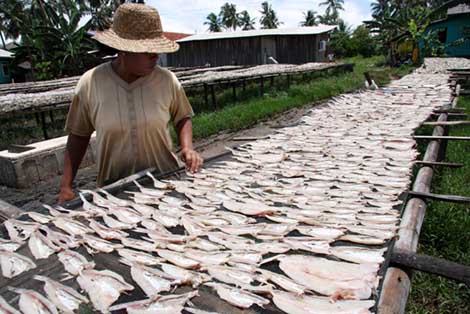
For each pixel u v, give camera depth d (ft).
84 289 4.18
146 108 7.57
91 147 21.94
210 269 4.50
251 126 31.40
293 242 5.17
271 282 4.28
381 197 7.07
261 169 9.24
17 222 5.82
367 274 4.30
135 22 6.57
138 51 6.30
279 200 6.95
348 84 52.54
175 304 3.86
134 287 4.21
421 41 82.48
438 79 31.04
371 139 12.44
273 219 6.03
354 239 5.24
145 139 7.84
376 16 101.55
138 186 7.61
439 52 80.43
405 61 87.30
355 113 17.93
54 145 19.94
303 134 13.69
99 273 4.41
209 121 30.81
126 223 5.97
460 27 81.30
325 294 4.03
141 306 3.85
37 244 5.10
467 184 14.69
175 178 8.37
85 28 74.69
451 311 8.53
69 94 24.27
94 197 6.99
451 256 10.25
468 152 18.86
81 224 5.82
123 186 7.54
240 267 4.56
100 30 7.36
